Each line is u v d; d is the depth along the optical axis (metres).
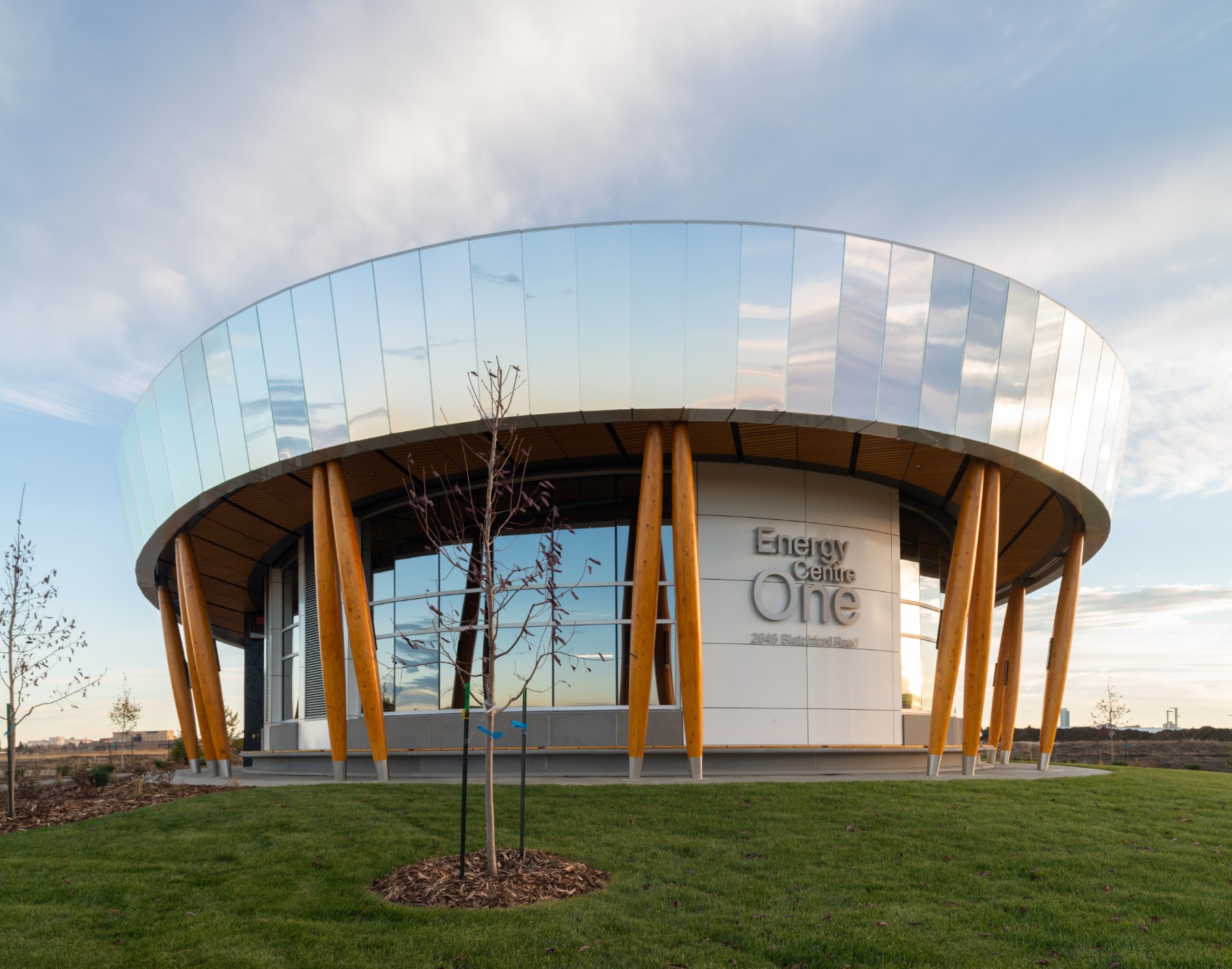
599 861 11.93
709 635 24.52
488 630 11.49
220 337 25.42
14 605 19.19
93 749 75.88
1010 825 14.54
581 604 25.12
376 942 8.88
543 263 21.66
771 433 23.70
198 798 18.88
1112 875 11.52
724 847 12.77
